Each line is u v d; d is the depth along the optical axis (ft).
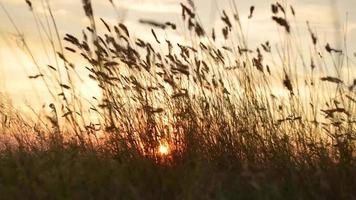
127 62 23.84
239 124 23.66
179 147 23.24
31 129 26.21
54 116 24.53
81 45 23.61
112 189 18.54
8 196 18.19
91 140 24.39
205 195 17.83
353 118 21.49
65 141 25.00
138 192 18.34
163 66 24.57
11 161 21.94
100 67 23.84
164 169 20.97
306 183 19.02
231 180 19.84
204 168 19.84
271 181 18.97
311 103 23.08
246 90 24.08
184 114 23.56
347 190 18.30
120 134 23.45
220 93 24.36
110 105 23.81
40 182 18.79
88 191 18.38
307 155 21.70
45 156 21.81
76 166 19.74
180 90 24.06
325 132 22.38
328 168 20.10
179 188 18.98
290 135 22.90
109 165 20.86
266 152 22.80
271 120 23.34
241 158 23.04
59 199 17.76
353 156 20.81
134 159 21.95
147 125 23.56
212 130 23.75
